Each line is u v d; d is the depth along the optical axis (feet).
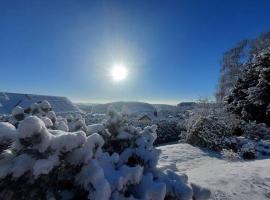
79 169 8.03
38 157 7.10
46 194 7.43
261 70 69.26
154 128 12.30
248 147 41.47
